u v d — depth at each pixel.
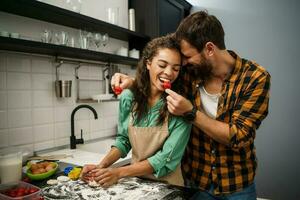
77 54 1.77
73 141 1.89
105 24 1.91
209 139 1.20
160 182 1.11
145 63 1.25
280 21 2.69
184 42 1.10
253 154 1.24
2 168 1.20
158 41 1.17
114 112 2.39
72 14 1.64
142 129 1.18
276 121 2.72
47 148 1.80
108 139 2.27
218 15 2.98
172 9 2.68
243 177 1.19
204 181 1.24
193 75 1.28
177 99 1.02
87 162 1.54
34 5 1.42
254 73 1.12
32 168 1.28
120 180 1.12
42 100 1.75
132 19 2.38
